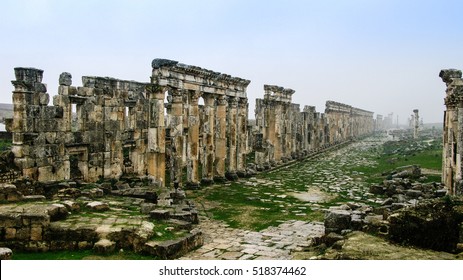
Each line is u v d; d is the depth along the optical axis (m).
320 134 69.38
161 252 13.22
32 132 22.64
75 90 25.77
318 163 49.59
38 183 21.08
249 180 35.00
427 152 52.19
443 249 12.62
